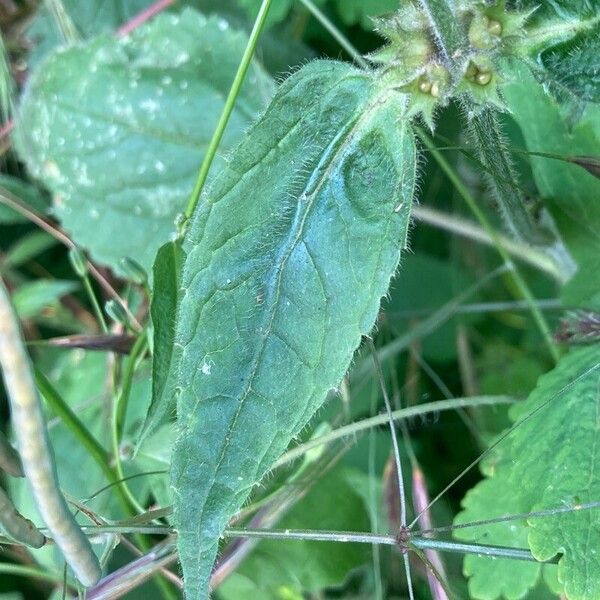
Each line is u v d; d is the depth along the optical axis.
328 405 0.33
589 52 0.27
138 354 0.32
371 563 0.33
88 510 0.28
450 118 0.34
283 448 0.25
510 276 0.37
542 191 0.31
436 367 0.37
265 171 0.26
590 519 0.27
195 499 0.25
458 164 0.36
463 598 0.31
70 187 0.36
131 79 0.35
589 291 0.31
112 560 0.33
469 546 0.28
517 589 0.28
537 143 0.31
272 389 0.25
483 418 0.35
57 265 0.40
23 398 0.22
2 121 0.37
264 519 0.31
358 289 0.26
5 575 0.36
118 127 0.35
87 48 0.35
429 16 0.25
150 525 0.28
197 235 0.26
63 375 0.36
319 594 0.34
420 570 0.32
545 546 0.27
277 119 0.26
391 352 0.35
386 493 0.33
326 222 0.26
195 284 0.26
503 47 0.26
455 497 0.35
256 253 0.26
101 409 0.34
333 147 0.26
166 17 0.35
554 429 0.28
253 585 0.33
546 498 0.27
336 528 0.33
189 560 0.25
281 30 0.37
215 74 0.35
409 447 0.33
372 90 0.26
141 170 0.35
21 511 0.33
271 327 0.26
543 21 0.26
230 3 0.38
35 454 0.23
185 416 0.25
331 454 0.32
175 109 0.35
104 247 0.35
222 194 0.26
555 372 0.29
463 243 0.37
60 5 0.36
